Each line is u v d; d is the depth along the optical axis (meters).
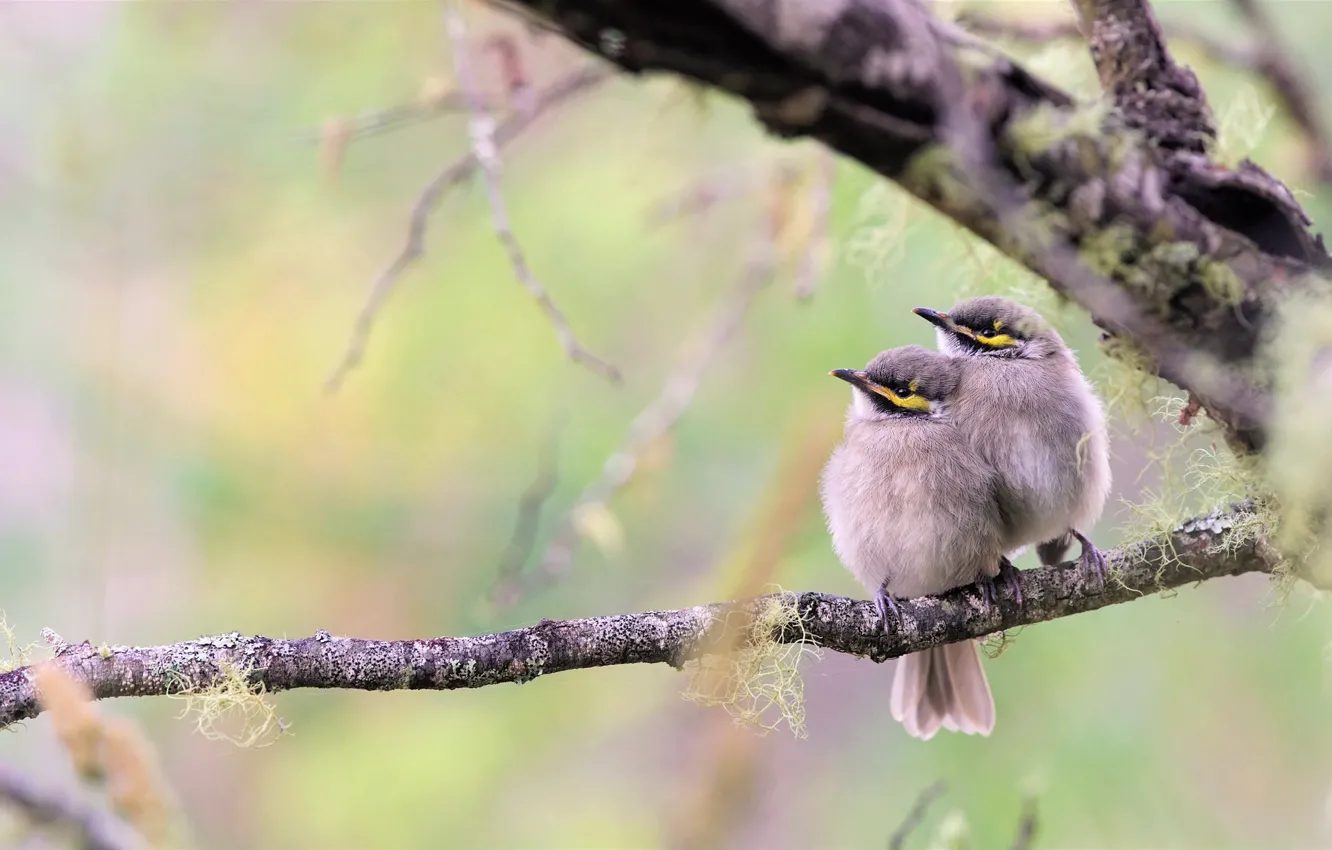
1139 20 5.48
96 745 5.21
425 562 13.12
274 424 13.15
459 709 12.68
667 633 6.07
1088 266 5.24
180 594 13.16
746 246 12.52
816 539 10.98
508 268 12.35
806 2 4.46
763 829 12.65
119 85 12.34
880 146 4.86
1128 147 5.18
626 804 12.41
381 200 12.66
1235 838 10.84
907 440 8.22
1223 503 6.38
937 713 8.87
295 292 13.16
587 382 12.72
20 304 13.32
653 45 4.46
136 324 13.45
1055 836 10.88
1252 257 5.33
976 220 5.20
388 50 11.95
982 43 4.98
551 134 12.49
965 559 8.13
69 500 13.28
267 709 5.61
